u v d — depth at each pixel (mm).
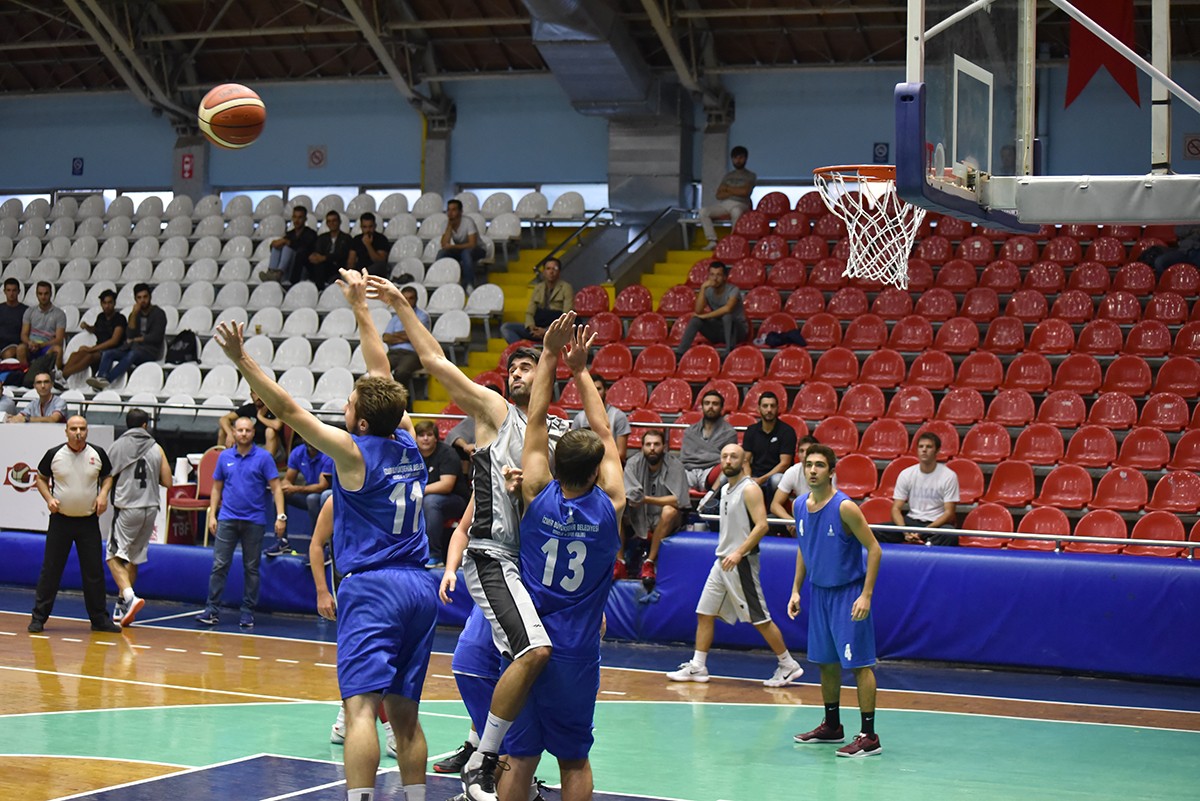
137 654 10336
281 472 13453
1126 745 7844
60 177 22641
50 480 11344
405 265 18156
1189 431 12398
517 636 4918
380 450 5348
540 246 19469
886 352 14531
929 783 6816
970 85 6012
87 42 20312
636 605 11422
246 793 6293
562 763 5172
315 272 17984
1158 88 6027
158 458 12094
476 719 6164
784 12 17344
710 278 15258
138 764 6848
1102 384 13688
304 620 12430
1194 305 14367
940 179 5547
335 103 21312
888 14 17797
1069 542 11078
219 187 21969
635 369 15289
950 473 11523
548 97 20250
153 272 19688
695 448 12297
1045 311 14836
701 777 6875
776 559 11016
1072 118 17688
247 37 20703
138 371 16609
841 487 12805
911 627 10609
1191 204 5375
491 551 5105
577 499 5016
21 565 13680
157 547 13070
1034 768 7203
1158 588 10016
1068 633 10219
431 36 19797
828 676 7723
